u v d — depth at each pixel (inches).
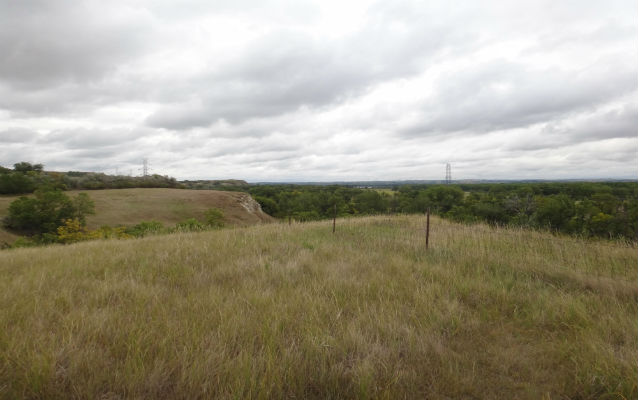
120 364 98.0
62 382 90.8
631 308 147.9
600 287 175.2
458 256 248.2
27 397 85.7
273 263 219.5
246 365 94.3
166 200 2076.8
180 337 112.7
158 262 225.3
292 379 91.9
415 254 262.7
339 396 90.0
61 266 216.1
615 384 93.8
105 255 256.8
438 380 96.7
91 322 122.1
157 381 89.9
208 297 152.9
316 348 106.5
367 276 194.5
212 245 290.8
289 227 443.2
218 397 85.2
